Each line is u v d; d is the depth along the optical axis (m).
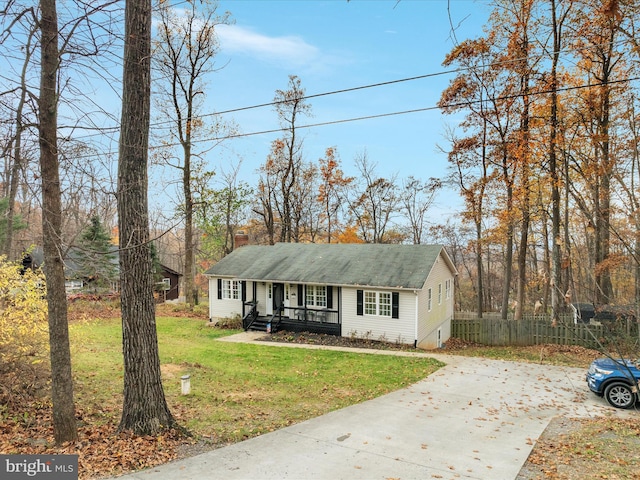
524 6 21.06
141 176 7.71
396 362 16.80
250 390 12.16
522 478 6.62
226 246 42.09
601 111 15.77
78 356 14.08
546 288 28.31
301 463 6.96
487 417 10.30
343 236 44.78
